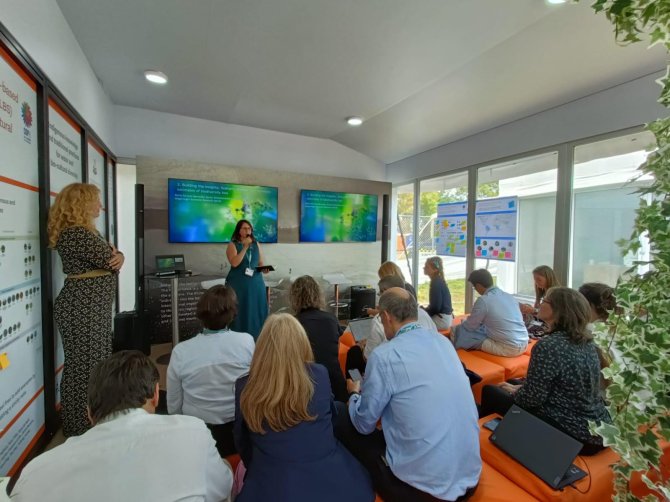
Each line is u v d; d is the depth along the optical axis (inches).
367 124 175.2
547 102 129.1
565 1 80.0
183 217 163.2
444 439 46.5
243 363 61.9
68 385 73.4
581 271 128.2
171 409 61.7
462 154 176.4
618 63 101.2
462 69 114.0
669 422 22.7
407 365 50.3
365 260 217.5
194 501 30.8
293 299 87.0
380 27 93.2
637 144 110.3
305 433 45.1
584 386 58.3
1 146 56.4
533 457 53.4
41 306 71.6
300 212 195.6
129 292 167.9
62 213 72.7
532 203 144.6
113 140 153.5
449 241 188.9
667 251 22.8
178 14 89.0
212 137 177.5
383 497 50.9
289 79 125.6
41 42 71.6
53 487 27.9
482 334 113.0
